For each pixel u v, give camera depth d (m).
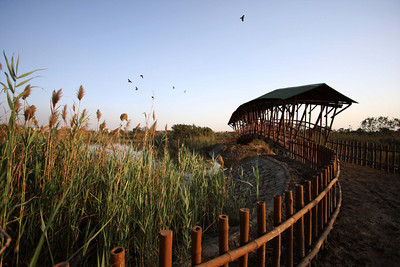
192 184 4.69
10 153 1.69
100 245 2.37
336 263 2.71
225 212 4.05
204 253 2.61
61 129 2.87
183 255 2.57
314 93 11.16
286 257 2.44
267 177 7.44
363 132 19.03
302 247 2.58
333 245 3.11
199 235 1.63
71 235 2.40
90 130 3.37
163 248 1.47
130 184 3.01
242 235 1.96
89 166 3.22
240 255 1.82
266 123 15.69
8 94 1.62
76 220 2.44
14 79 1.62
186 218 2.79
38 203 2.29
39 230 2.24
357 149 9.95
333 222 3.58
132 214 2.81
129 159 3.42
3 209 1.62
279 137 13.15
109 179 2.75
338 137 16.36
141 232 2.58
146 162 3.47
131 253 2.72
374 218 3.93
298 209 2.63
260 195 5.57
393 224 3.70
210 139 25.20
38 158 2.73
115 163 3.27
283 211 4.06
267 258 2.71
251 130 19.48
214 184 4.64
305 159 8.77
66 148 2.73
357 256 2.85
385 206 4.50
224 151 19.34
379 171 8.02
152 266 2.36
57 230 2.30
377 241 3.18
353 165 9.29
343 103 11.10
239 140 22.08
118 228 2.35
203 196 4.26
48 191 2.35
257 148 19.16
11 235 2.05
